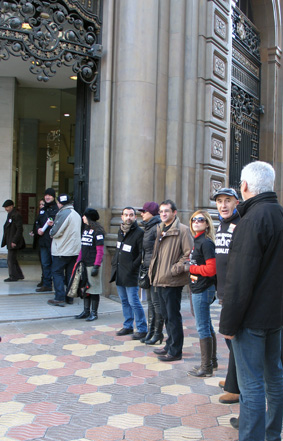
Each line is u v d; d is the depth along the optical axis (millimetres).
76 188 9078
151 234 5641
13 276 9289
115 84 8555
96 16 8461
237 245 2787
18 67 10953
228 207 4078
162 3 8883
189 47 9180
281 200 14336
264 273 2791
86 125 8898
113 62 8586
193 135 9242
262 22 14078
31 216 14508
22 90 12984
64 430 3363
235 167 12148
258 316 2760
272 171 2973
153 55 8570
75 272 6742
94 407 3787
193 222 4582
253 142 13820
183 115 9164
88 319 6746
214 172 9688
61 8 7805
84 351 5320
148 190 8484
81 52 8195
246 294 2703
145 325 5926
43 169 14539
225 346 5793
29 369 4668
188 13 9219
